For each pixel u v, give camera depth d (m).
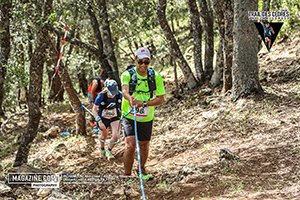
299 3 14.61
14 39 12.47
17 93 19.42
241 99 9.59
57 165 8.80
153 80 6.24
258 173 5.93
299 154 6.23
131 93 6.26
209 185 5.80
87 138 10.63
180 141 8.66
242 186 5.55
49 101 19.80
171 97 13.62
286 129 7.43
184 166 6.89
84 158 9.09
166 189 6.03
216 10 11.76
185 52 22.47
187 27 27.88
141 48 6.19
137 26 15.62
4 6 10.67
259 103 9.14
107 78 8.59
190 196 5.69
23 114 15.61
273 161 6.20
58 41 15.47
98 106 8.27
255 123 8.16
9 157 10.98
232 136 7.93
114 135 8.34
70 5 12.35
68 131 12.05
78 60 15.19
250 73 9.63
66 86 10.83
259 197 5.15
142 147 6.59
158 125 10.66
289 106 8.60
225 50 10.92
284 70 11.79
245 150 6.89
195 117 10.18
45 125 13.36
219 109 9.77
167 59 21.97
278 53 13.60
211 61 13.99
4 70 12.02
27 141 8.33
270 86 10.39
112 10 15.16
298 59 12.34
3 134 13.93
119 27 15.64
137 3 14.90
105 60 13.46
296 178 5.54
